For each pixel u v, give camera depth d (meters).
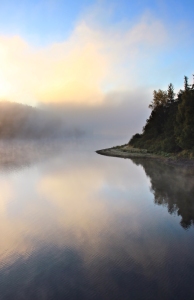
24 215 12.94
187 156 33.84
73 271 7.36
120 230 10.59
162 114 55.12
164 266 7.54
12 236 10.17
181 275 7.04
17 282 6.86
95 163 36.72
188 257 8.09
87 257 8.21
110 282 6.80
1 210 13.88
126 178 23.22
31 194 17.59
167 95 58.91
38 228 11.05
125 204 14.59
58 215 12.86
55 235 10.20
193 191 17.36
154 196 16.23
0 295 6.31
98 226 11.16
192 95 36.28
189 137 33.91
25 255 8.46
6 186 20.44
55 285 6.71
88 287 6.56
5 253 8.63
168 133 45.69
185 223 11.30
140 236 9.92
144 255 8.29
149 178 22.86
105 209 13.73
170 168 28.95
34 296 6.25
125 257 8.17
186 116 35.16
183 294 6.21
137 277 6.96
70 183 21.33
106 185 20.22
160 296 6.16
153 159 39.91
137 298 6.10
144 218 12.09
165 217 12.17
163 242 9.30
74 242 9.46
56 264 7.82
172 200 15.20
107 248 8.88
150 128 61.56
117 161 39.19
